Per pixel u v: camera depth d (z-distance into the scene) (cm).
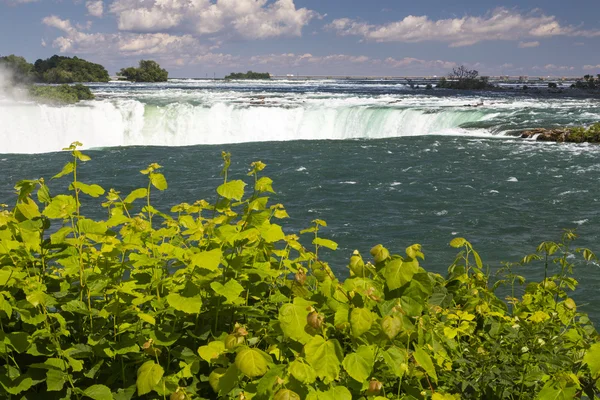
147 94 5756
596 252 1264
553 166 2275
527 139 3011
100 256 260
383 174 2217
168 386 200
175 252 252
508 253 1289
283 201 1830
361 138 3350
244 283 263
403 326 209
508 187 1952
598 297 992
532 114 3819
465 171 2230
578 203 1730
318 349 180
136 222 259
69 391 208
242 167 2425
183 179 2189
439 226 1519
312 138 3481
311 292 246
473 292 297
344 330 204
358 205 1764
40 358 231
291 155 2731
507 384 237
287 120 3500
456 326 274
